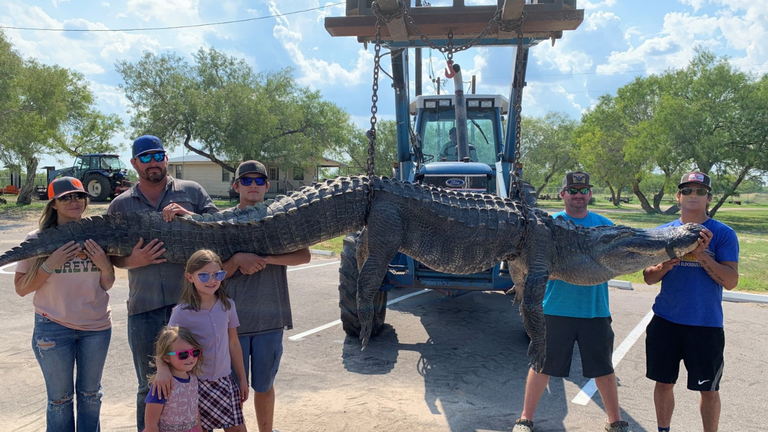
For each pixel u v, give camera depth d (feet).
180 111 89.76
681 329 11.00
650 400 14.14
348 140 131.64
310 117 116.57
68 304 9.71
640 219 85.51
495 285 18.57
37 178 134.00
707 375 10.68
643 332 20.35
